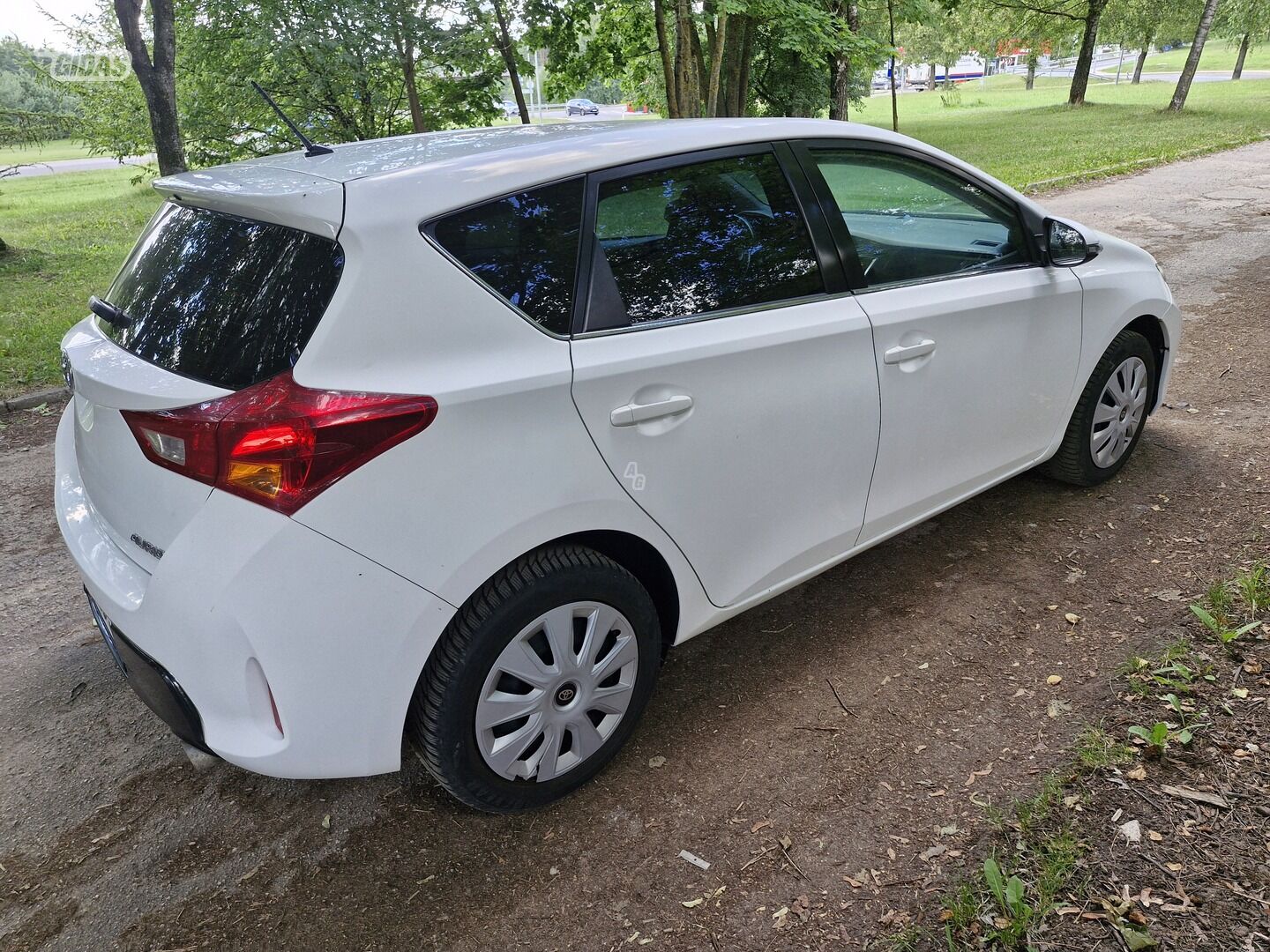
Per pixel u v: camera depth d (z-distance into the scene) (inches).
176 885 91.0
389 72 471.5
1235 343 227.8
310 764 81.7
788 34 492.1
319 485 75.3
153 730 115.5
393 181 82.4
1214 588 118.6
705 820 94.0
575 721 94.7
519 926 83.6
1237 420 180.9
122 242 555.5
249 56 446.9
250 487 75.4
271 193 83.6
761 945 79.0
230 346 80.7
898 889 82.9
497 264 84.8
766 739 105.2
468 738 87.4
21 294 393.7
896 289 116.6
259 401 75.6
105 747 112.6
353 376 76.7
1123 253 153.1
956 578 135.1
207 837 97.2
